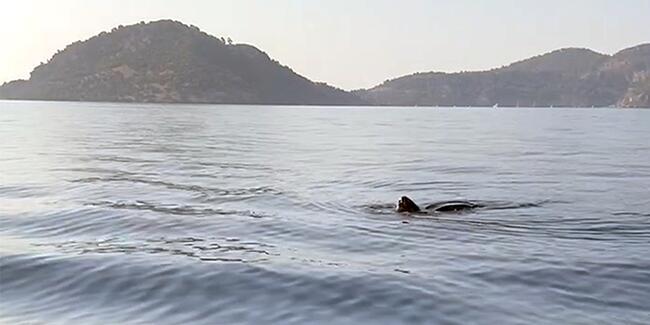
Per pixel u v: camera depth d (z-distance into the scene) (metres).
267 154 33.97
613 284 9.59
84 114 100.00
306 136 52.38
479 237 12.88
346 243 12.24
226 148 38.25
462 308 8.52
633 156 33.62
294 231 13.29
